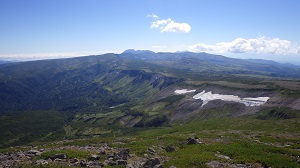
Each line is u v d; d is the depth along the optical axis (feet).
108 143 181.27
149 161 96.07
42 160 103.96
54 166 92.89
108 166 94.38
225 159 108.47
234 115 551.59
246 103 587.68
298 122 366.84
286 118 449.06
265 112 503.20
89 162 100.01
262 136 219.00
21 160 106.83
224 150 128.47
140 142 173.47
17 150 159.02
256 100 593.01
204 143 159.33
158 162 96.22
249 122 403.75
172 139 190.39
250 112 532.73
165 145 157.89
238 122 413.59
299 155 127.44
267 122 390.63
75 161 102.58
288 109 484.33
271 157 114.01
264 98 593.83
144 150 129.49
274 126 354.54
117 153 114.52
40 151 132.77
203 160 104.94
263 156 115.03
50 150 134.21
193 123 460.55
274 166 100.68
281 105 514.68
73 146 159.22
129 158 110.32
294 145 163.12
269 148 137.49
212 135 223.30
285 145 166.09
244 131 273.75
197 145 145.28
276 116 474.49
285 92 578.66
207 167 96.78
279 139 197.06
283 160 108.27
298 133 258.16
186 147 142.51
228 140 179.73
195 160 104.83
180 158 110.73
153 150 130.00
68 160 104.99
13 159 110.32
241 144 148.05
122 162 98.94
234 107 588.91
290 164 103.24
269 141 183.01
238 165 101.40
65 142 201.16
